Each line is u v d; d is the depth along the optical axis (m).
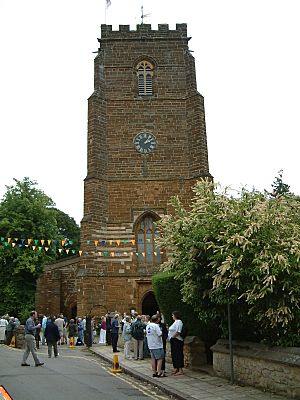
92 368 18.38
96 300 34.09
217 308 15.55
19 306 48.25
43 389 12.90
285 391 11.89
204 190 16.94
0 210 50.94
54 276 43.78
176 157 37.94
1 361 19.89
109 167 37.47
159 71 40.09
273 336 13.71
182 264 16.58
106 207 36.50
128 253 35.47
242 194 16.09
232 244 14.06
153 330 15.84
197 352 17.28
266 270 13.16
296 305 13.10
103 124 38.22
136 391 13.42
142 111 38.94
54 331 22.70
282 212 14.91
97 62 39.56
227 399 11.88
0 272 48.97
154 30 40.97
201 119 38.22
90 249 34.81
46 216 51.69
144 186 37.16
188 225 16.39
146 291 35.22
